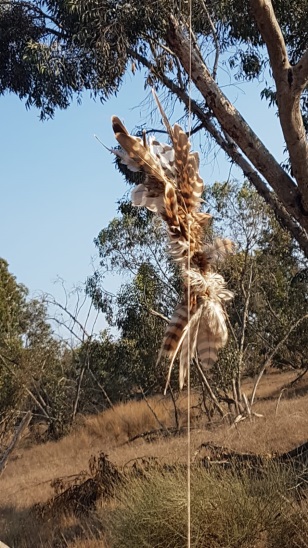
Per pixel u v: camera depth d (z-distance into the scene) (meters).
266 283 24.02
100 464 12.44
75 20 11.16
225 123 9.15
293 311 24.28
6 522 12.15
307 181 8.30
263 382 33.81
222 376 21.16
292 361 33.41
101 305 23.91
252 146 8.90
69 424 26.59
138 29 10.37
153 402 25.98
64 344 27.69
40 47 11.58
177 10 9.98
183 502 7.90
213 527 7.87
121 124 2.30
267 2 7.80
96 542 9.45
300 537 7.86
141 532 7.95
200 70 9.38
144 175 2.41
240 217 21.56
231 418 20.34
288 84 7.99
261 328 25.14
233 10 11.26
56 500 12.11
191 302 2.40
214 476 8.66
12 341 26.00
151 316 23.03
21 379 25.03
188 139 2.44
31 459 22.52
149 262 23.02
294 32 11.50
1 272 30.31
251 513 7.90
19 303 30.52
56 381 27.44
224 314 2.47
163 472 9.32
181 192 2.44
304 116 11.46
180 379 2.34
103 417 25.12
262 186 10.72
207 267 2.48
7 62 12.67
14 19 12.44
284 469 8.98
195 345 2.39
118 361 26.30
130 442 21.05
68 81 11.64
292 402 21.86
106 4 10.32
